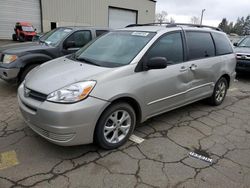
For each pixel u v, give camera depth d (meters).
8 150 3.13
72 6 23.94
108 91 2.96
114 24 26.91
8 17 21.22
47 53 5.82
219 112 4.86
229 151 3.38
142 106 3.45
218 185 2.67
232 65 5.31
